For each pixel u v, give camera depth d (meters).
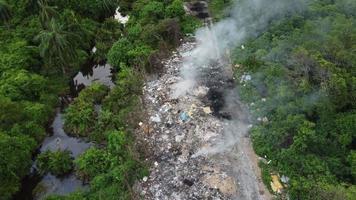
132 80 40.34
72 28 44.31
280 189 30.33
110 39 47.34
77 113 38.00
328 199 27.69
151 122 36.59
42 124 38.03
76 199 30.86
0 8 45.25
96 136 36.31
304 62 33.62
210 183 31.05
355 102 32.81
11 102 37.00
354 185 29.22
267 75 37.78
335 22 38.31
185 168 32.38
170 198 30.34
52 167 33.91
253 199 29.92
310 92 33.44
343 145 31.70
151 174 32.19
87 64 46.03
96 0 50.94
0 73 41.62
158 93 39.41
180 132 35.38
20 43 44.44
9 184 32.16
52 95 41.03
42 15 43.06
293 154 31.25
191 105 37.75
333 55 33.84
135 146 34.00
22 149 34.03
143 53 43.06
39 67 43.69
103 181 31.58
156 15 48.16
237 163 32.53
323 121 32.81
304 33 38.41
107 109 38.53
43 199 31.44
